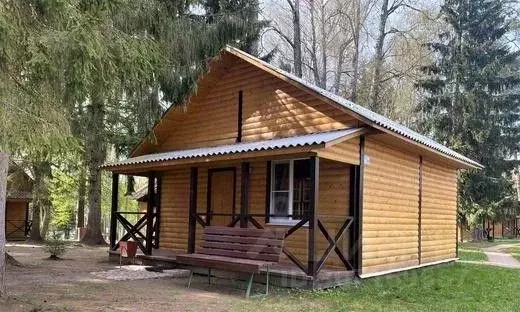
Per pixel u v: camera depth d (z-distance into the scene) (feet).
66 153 26.48
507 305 26.89
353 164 32.19
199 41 37.45
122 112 57.62
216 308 22.91
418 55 97.09
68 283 29.12
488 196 91.25
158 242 46.85
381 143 35.47
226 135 41.98
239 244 30.17
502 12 95.86
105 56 23.84
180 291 27.55
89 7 23.58
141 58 25.98
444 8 94.58
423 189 42.63
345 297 26.99
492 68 90.68
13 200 87.61
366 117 31.01
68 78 22.99
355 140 32.14
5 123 21.81
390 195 36.55
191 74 37.88
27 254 49.98
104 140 57.62
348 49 101.35
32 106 23.35
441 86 92.68
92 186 68.49
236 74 41.98
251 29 47.73
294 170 36.42
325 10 99.09
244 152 30.91
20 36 21.62
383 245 35.24
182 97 39.78
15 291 25.26
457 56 92.58
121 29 28.12
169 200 47.26
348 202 33.01
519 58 94.79
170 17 33.58
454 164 48.32
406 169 39.42
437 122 91.50
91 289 27.04
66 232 95.45
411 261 39.70
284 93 38.14
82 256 48.24
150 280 31.60
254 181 39.27
